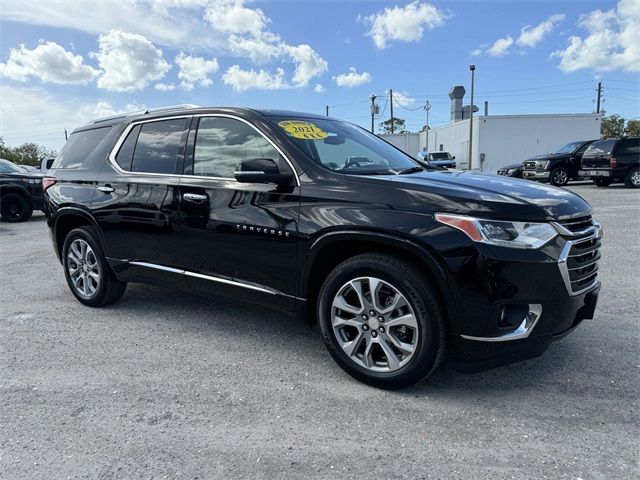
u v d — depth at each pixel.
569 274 2.87
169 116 4.30
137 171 4.36
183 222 3.93
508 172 21.98
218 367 3.53
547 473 2.32
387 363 3.11
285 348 3.85
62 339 4.09
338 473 2.36
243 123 3.77
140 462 2.46
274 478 2.33
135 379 3.35
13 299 5.28
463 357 2.88
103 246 4.61
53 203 4.99
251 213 3.53
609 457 2.42
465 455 2.47
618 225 8.88
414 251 2.86
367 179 3.19
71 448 2.58
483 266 2.73
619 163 16.27
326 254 3.30
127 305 4.96
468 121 34.69
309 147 3.57
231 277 3.72
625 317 4.28
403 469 2.38
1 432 2.74
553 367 3.39
